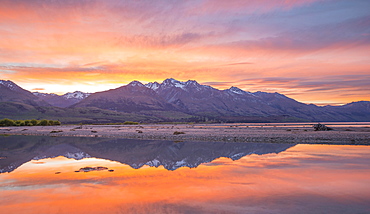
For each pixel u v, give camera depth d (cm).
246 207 966
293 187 1246
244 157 2308
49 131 7756
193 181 1420
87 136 5850
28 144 3988
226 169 1759
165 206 997
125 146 3566
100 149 3222
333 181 1346
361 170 1614
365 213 882
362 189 1188
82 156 2603
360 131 5450
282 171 1634
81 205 1027
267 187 1256
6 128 10488
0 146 3703
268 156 2322
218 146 3334
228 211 924
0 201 1094
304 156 2267
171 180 1455
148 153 2781
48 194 1190
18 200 1104
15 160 2348
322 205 974
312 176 1471
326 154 2358
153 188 1280
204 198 1094
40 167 1953
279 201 1032
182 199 1085
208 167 1862
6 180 1495
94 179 1504
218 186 1297
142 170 1794
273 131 6116
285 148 2944
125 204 1031
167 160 2270
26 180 1491
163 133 5969
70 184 1382
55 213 938
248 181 1390
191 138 4609
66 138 5291
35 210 976
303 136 4269
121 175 1619
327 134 4569
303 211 912
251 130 6825
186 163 2077
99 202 1062
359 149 2711
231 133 5478
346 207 948
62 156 2617
